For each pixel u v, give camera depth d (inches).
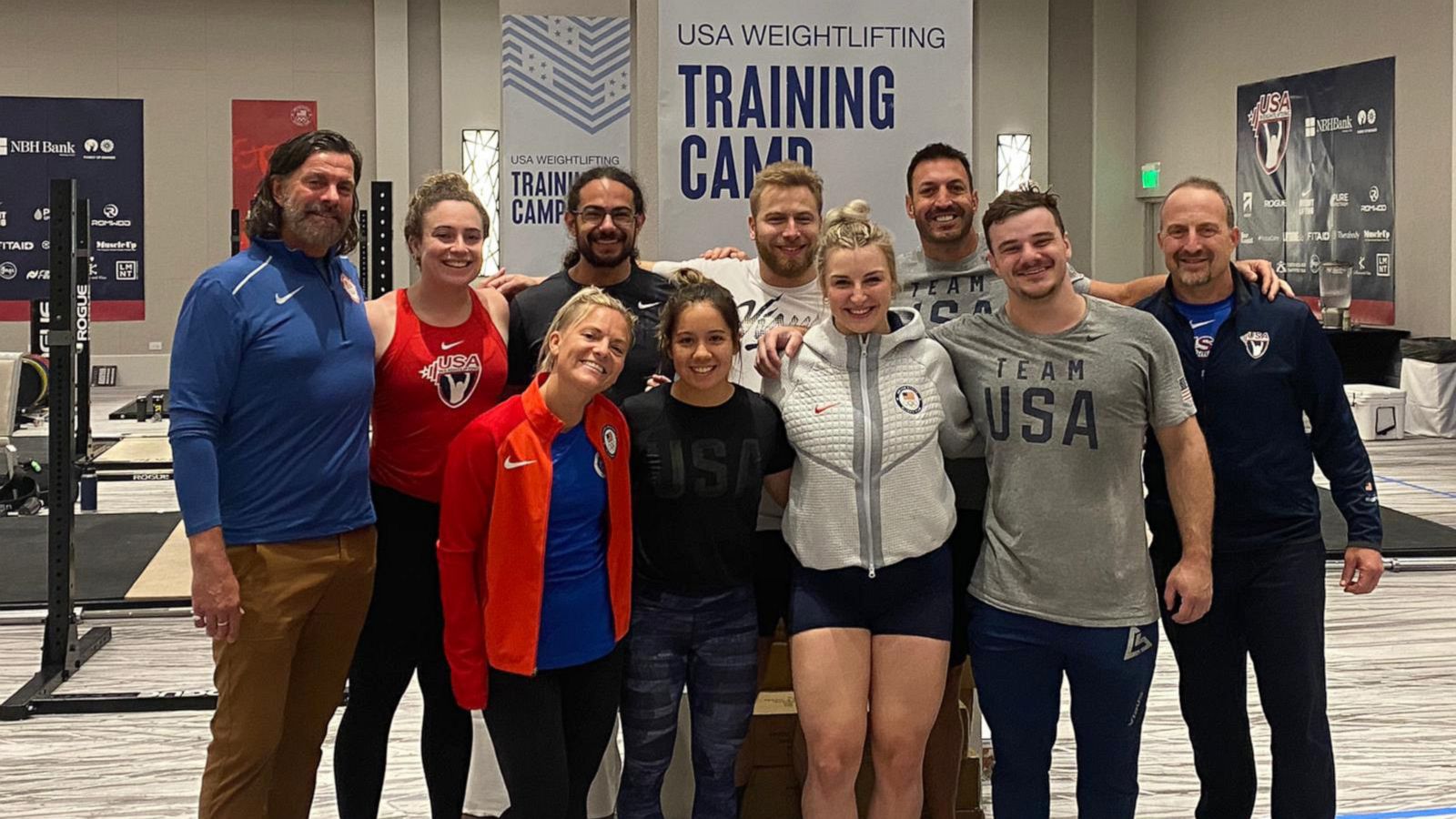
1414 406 458.0
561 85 291.9
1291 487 115.0
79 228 315.9
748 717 113.3
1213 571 116.9
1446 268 452.1
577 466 106.0
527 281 131.1
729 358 108.8
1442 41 449.7
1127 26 668.7
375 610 116.2
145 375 639.8
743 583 112.7
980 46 657.0
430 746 118.6
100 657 209.2
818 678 107.8
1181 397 107.9
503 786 136.9
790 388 111.9
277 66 637.9
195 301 103.1
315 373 105.7
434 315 115.3
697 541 110.2
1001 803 110.9
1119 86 671.1
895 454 108.3
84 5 622.8
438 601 116.7
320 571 106.9
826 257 109.4
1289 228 544.7
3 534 286.8
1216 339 115.4
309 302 106.5
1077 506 105.3
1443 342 448.1
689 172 140.9
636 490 111.6
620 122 294.5
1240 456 114.7
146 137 633.0
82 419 324.2
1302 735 115.6
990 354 109.0
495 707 106.9
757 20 140.9
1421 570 265.0
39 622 228.7
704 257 135.5
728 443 110.0
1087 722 108.3
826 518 108.4
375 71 641.0
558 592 105.7
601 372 103.3
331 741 170.2
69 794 152.6
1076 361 105.6
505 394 125.4
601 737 109.3
